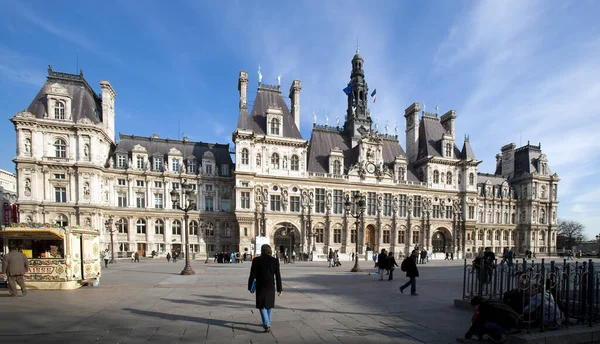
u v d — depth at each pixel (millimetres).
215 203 67688
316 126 78875
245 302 16422
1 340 10312
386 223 73188
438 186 79688
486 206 90125
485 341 10414
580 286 12531
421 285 23531
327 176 69875
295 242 66938
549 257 87500
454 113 86688
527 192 93188
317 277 28969
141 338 10570
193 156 68312
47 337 10648
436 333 11375
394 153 82750
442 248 80312
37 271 19984
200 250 64875
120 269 36781
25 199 55156
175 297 17766
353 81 81875
